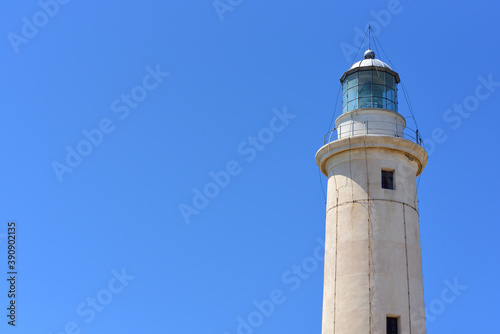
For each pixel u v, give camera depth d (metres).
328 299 30.95
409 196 32.00
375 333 29.00
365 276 30.03
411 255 30.95
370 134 32.28
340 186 32.31
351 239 30.92
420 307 30.38
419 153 32.50
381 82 34.41
